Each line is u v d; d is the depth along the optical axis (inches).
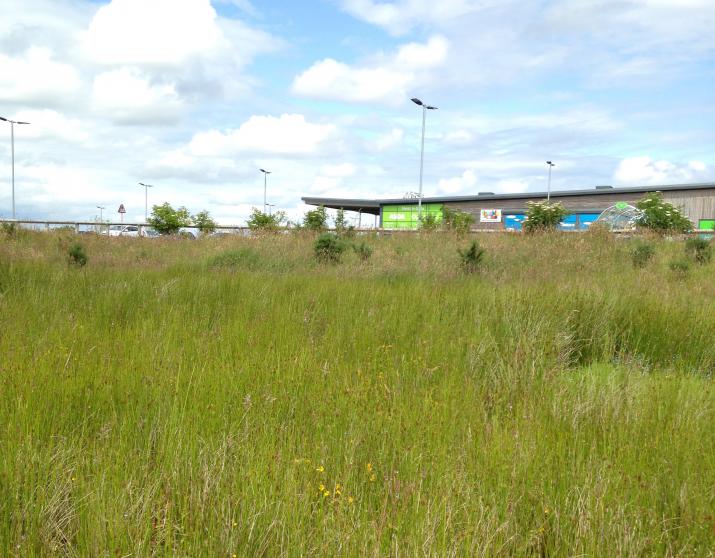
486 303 296.7
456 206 2322.8
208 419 141.6
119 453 120.3
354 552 89.8
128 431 133.6
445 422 146.8
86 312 277.3
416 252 610.9
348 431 138.5
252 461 119.0
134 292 329.7
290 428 140.0
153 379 169.2
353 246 645.9
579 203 2098.9
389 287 376.8
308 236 807.1
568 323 267.7
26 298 303.1
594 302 285.3
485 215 2268.7
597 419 152.1
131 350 202.1
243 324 253.1
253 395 159.8
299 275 453.7
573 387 180.5
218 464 115.3
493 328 257.1
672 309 287.7
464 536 95.2
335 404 156.6
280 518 98.2
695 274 494.0
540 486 114.6
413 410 153.9
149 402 149.9
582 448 131.5
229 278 397.4
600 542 96.4
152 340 217.8
